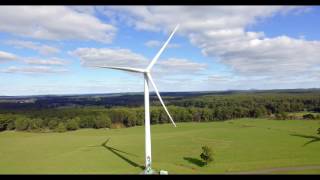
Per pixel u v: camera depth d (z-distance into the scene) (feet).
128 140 371.56
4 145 352.49
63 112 583.58
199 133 403.34
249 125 469.57
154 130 467.93
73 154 286.66
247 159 240.53
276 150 271.90
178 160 248.52
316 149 271.90
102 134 441.27
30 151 309.83
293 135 357.00
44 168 227.20
